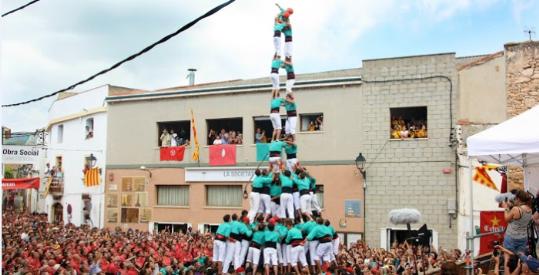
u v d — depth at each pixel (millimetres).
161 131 38188
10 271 18562
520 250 11047
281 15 19484
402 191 30438
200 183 35969
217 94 35719
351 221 31391
